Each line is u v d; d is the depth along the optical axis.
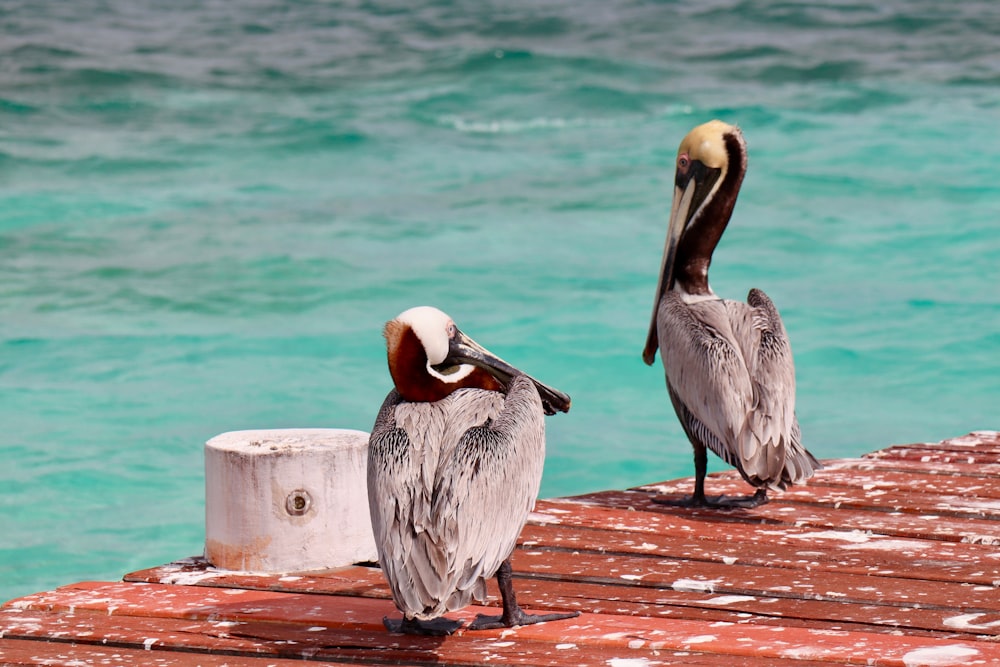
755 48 43.47
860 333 17.55
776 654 5.35
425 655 5.44
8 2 50.81
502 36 46.03
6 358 16.36
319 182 28.03
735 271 20.61
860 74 39.12
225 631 5.84
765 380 7.61
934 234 22.53
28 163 28.91
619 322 18.00
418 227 23.84
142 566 10.52
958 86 36.78
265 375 15.85
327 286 20.00
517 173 28.73
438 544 4.91
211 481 6.80
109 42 44.19
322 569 6.71
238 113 35.25
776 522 7.77
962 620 5.84
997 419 14.46
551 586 6.52
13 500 11.84
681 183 8.30
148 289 19.83
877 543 7.27
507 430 5.18
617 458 13.41
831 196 25.31
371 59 42.47
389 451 5.08
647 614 6.03
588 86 38.38
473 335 17.44
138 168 28.94
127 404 14.72
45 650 5.70
